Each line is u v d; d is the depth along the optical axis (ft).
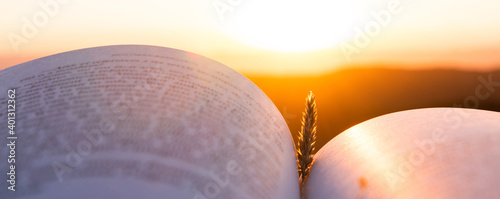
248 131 0.75
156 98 0.74
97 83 0.74
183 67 0.80
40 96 0.72
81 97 0.72
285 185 0.75
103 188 0.66
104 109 0.71
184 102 0.74
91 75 0.76
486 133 0.77
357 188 0.73
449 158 0.73
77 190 0.66
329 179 0.78
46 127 0.69
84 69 0.77
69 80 0.75
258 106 0.80
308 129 0.84
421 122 0.83
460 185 0.69
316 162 0.85
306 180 0.82
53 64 0.79
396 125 0.83
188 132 0.71
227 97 0.78
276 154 0.76
